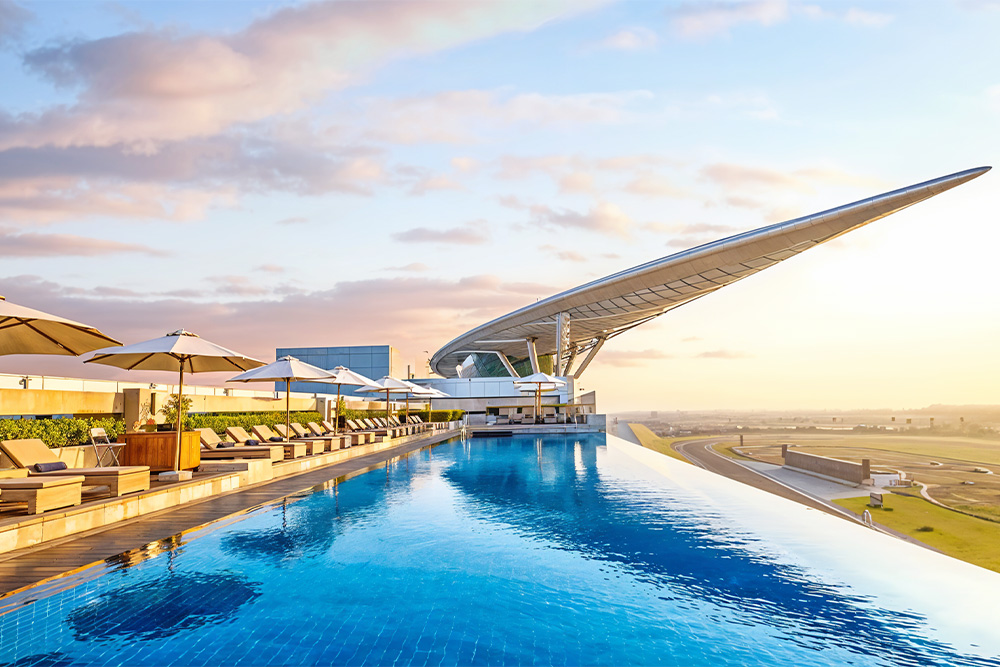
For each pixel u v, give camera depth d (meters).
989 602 4.56
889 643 3.77
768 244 39.22
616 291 52.03
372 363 59.38
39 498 6.24
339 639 3.75
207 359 11.13
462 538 6.62
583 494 10.05
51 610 4.23
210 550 6.00
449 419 42.06
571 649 3.62
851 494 30.97
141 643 3.66
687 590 4.81
